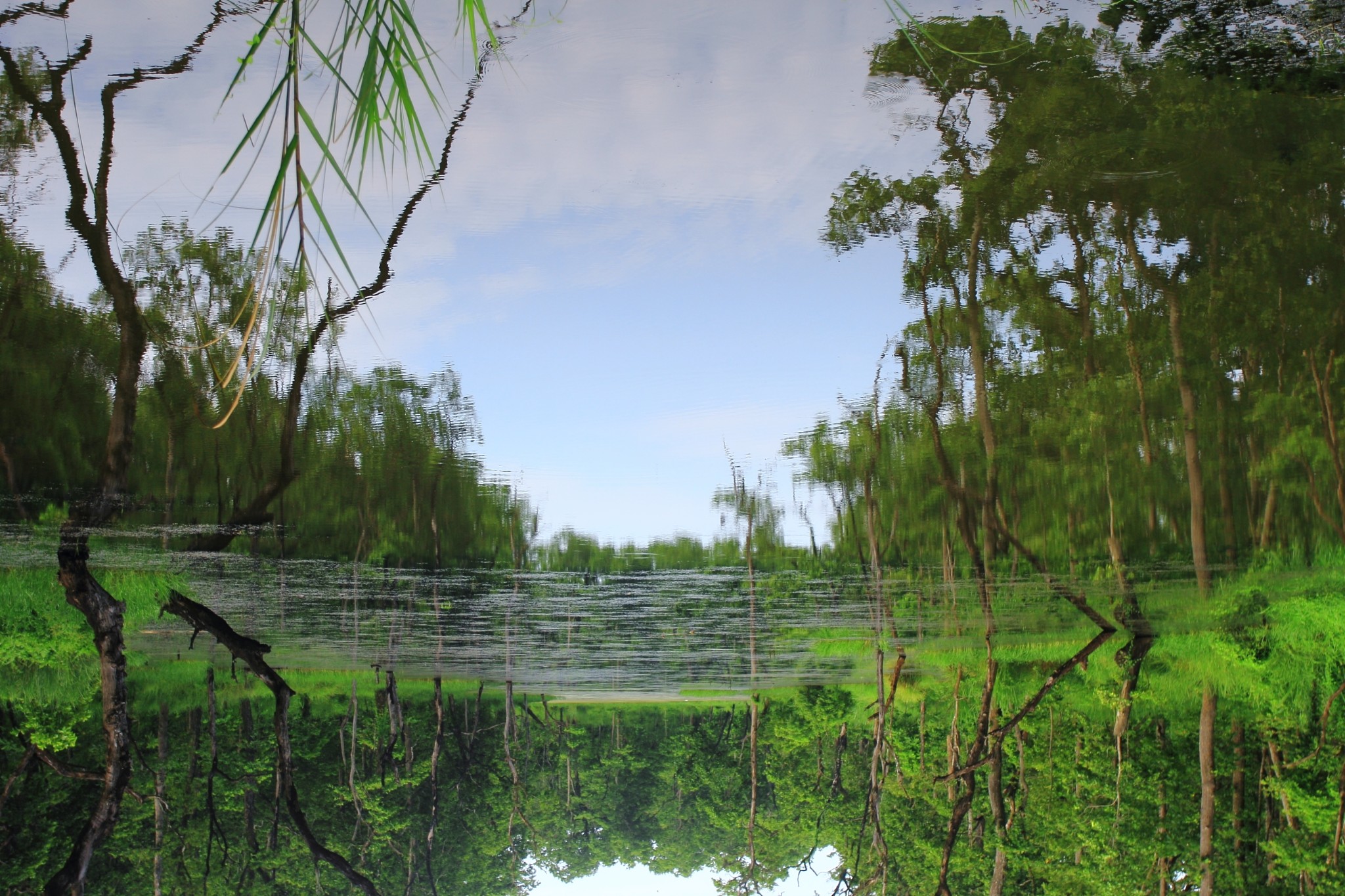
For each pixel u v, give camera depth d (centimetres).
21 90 371
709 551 861
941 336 561
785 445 634
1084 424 601
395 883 1934
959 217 499
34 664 1222
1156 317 558
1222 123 450
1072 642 1130
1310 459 618
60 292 425
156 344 461
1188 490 649
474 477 637
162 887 1591
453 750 2483
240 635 1010
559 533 828
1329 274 537
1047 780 1480
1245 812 1247
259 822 1866
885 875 1755
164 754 1755
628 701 2478
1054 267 525
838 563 780
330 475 598
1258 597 887
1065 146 465
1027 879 1513
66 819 1477
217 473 558
